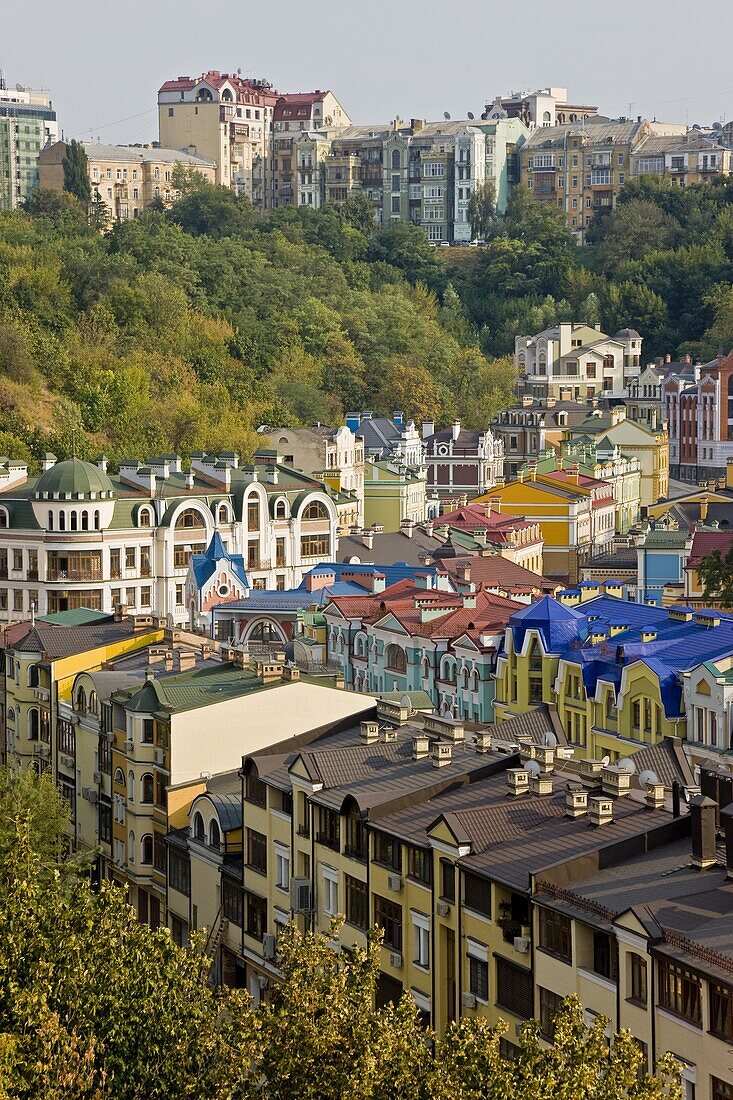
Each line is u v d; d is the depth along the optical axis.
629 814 97.38
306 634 184.25
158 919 134.75
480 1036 73.50
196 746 131.75
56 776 156.25
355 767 114.06
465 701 158.75
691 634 148.00
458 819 98.75
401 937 103.00
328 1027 76.00
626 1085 69.56
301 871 113.12
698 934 80.56
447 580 187.25
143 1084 83.44
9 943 89.50
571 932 87.88
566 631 150.00
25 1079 79.38
